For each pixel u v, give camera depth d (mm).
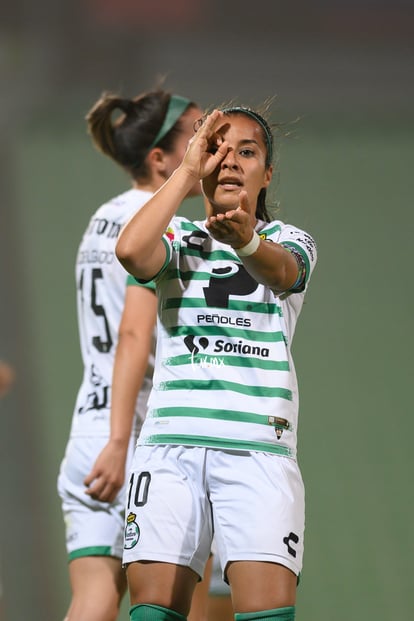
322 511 23672
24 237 36406
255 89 48688
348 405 27734
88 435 12242
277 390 9250
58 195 38469
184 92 48688
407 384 28609
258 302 9352
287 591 8820
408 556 22109
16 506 25031
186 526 8992
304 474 25047
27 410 28656
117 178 39625
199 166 9070
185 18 50156
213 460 9133
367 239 35125
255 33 49375
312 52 49938
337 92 48438
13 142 43000
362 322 31203
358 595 20766
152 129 13109
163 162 13188
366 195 37562
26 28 48938
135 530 9117
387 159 40344
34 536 23812
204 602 11617
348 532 22953
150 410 9477
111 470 11422
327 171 38969
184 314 9359
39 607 21156
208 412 9141
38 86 48156
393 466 25328
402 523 23188
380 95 48312
